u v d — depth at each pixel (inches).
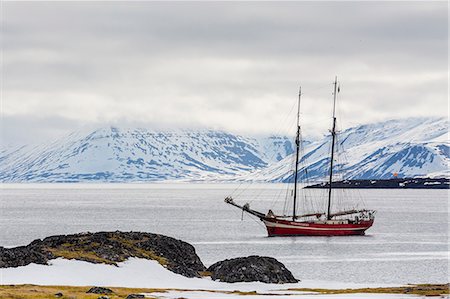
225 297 7815.0
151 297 7647.6
